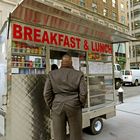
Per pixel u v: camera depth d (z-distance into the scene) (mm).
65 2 24781
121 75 21500
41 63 4594
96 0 31844
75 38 5379
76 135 3426
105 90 6281
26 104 4055
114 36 5957
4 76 4184
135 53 52719
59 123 3424
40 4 3477
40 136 4262
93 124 5535
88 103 5508
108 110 6184
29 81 4121
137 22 53781
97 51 6109
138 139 5180
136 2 54062
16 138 3895
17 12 3797
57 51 4969
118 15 38062
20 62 4203
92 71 5844
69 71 3545
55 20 4383
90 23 4648
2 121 4176
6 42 4117
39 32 4527
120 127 6258
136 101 11273
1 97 4332
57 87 3477
